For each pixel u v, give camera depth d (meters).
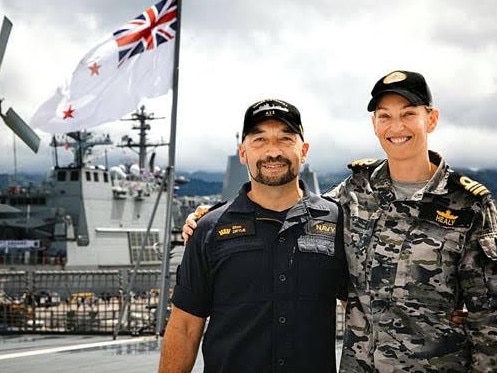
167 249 8.98
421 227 2.64
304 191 2.88
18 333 9.34
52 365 6.06
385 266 2.66
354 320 2.75
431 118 2.77
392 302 2.63
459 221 2.59
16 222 31.80
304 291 2.70
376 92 2.68
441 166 2.70
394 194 2.74
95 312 9.47
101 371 5.69
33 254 31.05
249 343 2.70
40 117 9.65
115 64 9.57
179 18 9.58
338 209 2.85
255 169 2.76
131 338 8.46
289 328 2.67
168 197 9.16
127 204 33.44
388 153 2.71
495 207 2.60
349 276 2.78
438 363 2.57
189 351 2.91
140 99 9.53
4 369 5.87
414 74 2.68
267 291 2.70
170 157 9.25
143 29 9.50
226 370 2.72
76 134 32.09
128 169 37.75
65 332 9.20
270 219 2.76
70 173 32.09
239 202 2.84
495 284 2.50
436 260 2.59
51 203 32.19
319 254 2.72
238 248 2.74
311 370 2.68
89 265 31.33
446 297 2.59
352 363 2.72
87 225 31.56
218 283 2.77
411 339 2.59
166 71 9.49
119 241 32.69
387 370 2.60
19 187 33.22
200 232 2.86
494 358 2.51
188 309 2.88
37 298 10.18
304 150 2.89
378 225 2.73
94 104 9.56
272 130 2.74
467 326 2.57
